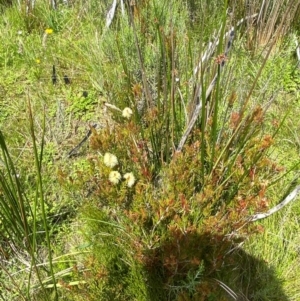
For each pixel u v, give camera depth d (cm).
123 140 73
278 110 105
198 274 62
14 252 76
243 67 104
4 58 120
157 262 67
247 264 76
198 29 118
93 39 123
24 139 98
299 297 74
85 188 77
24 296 69
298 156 96
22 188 83
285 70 114
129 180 66
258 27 118
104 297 64
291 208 84
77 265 74
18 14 135
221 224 63
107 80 106
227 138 74
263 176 74
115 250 65
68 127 102
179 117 83
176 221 63
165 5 119
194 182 73
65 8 141
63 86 113
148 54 105
